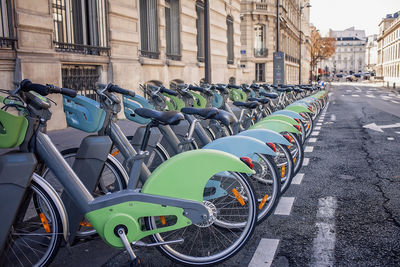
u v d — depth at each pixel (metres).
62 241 2.69
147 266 2.95
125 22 12.79
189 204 2.67
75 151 3.20
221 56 22.05
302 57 68.56
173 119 2.72
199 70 19.00
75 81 10.73
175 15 17.05
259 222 3.56
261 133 4.13
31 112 2.54
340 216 3.91
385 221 3.74
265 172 3.88
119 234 2.57
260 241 3.35
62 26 10.53
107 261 3.05
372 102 23.12
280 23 41.62
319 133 10.05
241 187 3.14
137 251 3.22
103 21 11.79
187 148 3.49
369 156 6.84
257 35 37.75
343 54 191.38
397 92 37.56
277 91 8.40
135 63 13.16
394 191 4.70
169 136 3.73
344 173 5.67
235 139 3.52
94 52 11.50
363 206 4.19
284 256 3.05
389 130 10.24
